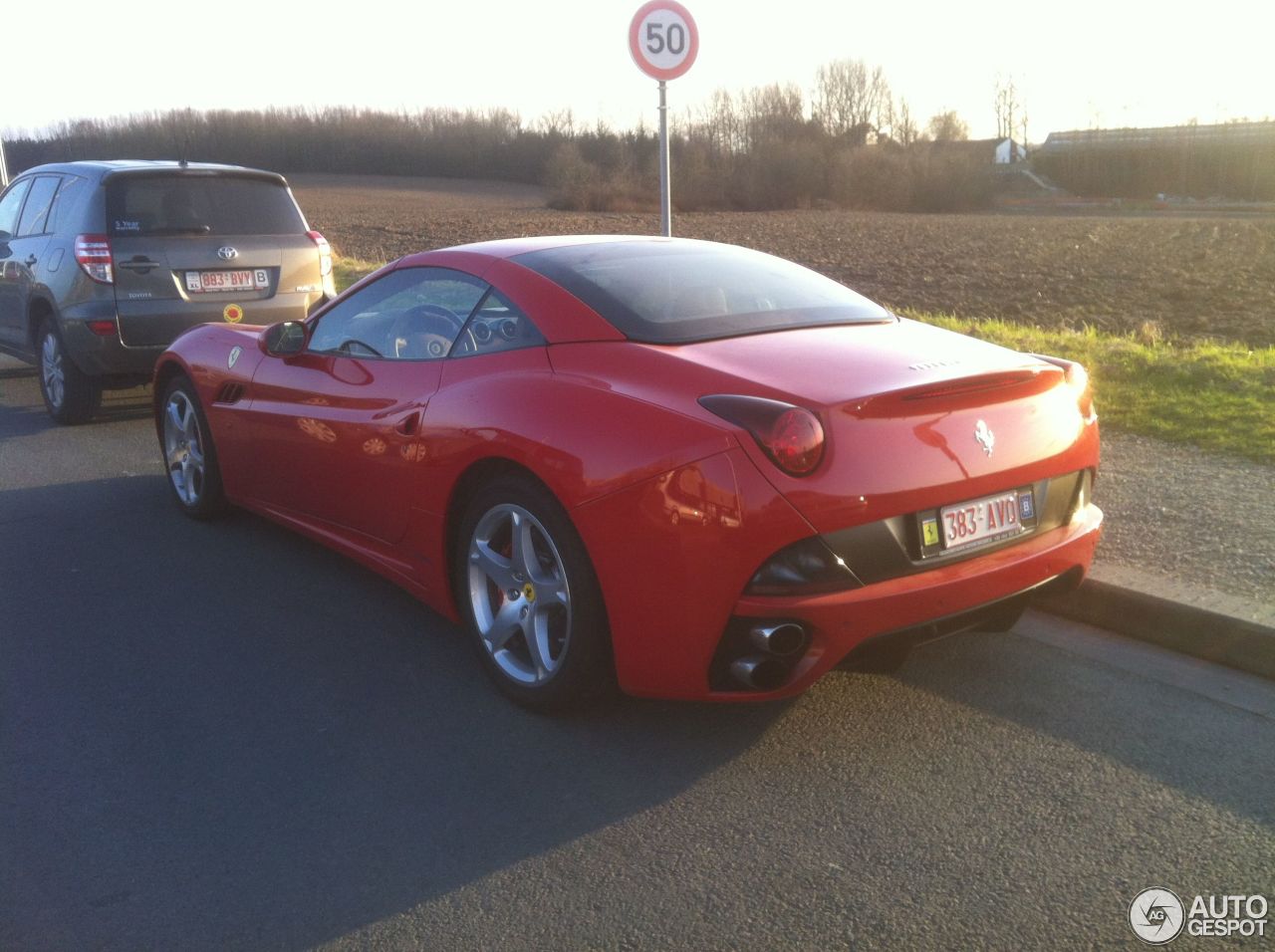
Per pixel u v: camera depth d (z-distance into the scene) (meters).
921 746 3.22
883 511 2.88
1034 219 50.34
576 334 3.40
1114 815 2.87
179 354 5.32
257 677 3.76
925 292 20.25
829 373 3.06
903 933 2.42
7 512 5.70
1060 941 2.39
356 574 4.76
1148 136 82.38
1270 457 5.74
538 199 64.31
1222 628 3.72
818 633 2.88
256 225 7.85
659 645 3.00
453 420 3.53
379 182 76.06
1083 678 3.64
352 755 3.23
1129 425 6.50
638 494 2.94
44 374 7.90
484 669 3.63
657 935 2.43
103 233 7.20
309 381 4.37
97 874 2.67
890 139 82.50
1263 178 77.12
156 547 5.12
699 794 3.00
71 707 3.54
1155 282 21.84
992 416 3.14
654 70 7.15
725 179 71.94
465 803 2.97
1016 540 3.22
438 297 3.95
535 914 2.51
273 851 2.76
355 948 2.41
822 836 2.79
